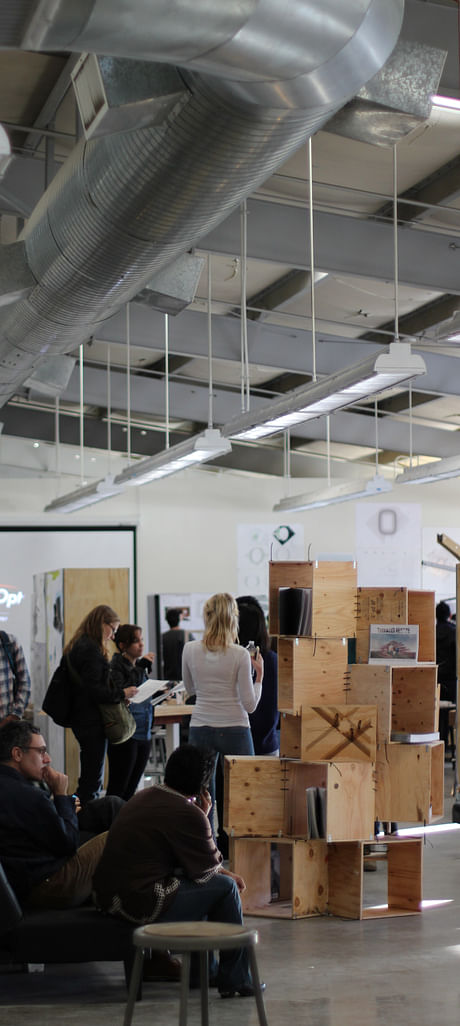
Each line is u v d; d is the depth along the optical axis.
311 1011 4.32
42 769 4.86
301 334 11.00
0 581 15.38
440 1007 4.35
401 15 3.42
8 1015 4.26
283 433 15.06
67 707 7.52
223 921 4.52
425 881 6.66
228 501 16.11
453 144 6.94
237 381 13.31
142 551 15.81
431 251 8.26
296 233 8.16
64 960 4.38
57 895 4.62
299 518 16.20
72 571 10.23
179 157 4.31
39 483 15.66
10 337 7.79
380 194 7.87
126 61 3.73
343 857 5.87
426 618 6.26
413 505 16.28
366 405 14.26
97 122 3.84
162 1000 4.48
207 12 2.87
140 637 7.97
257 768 6.00
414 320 10.30
